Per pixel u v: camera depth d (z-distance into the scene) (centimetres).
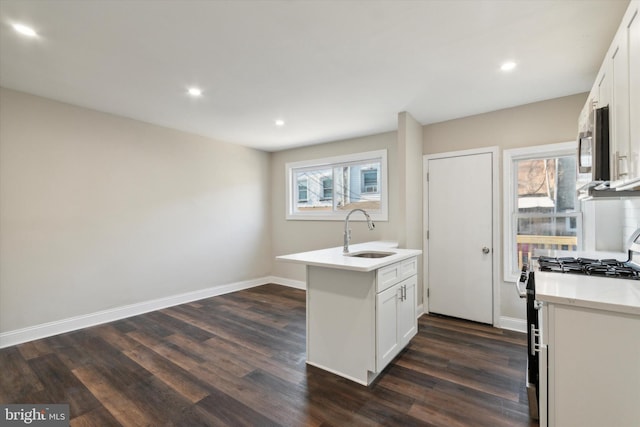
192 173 437
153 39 202
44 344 290
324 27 189
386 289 238
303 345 291
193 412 193
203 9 171
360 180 459
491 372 239
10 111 287
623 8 169
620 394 128
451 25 187
